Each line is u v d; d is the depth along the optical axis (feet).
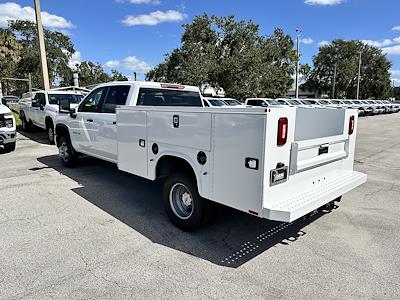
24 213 14.70
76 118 21.36
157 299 8.66
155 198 17.12
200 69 111.65
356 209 15.60
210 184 11.18
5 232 12.66
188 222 12.72
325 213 15.05
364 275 9.85
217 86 120.26
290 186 10.48
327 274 9.91
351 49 206.69
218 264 10.48
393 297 8.79
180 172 12.79
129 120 14.87
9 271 9.89
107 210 15.26
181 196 13.30
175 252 11.26
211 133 10.83
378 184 20.10
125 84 17.67
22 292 8.87
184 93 19.69
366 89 211.20
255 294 8.89
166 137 12.82
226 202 10.66
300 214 9.73
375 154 31.19
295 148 10.19
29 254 10.95
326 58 212.23
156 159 13.52
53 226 13.30
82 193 17.80
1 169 23.30
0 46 147.74
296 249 11.56
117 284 9.30
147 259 10.75
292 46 136.46
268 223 13.88
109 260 10.64
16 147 33.27
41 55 42.78
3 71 160.15
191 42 126.52
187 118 11.71
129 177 21.31
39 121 39.09
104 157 19.16
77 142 21.80
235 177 10.23
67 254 10.99
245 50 121.90
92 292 8.92
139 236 12.50
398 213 15.08
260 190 9.59
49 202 16.25
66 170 23.12
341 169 13.42
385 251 11.39
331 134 13.70
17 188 18.53
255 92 115.44
